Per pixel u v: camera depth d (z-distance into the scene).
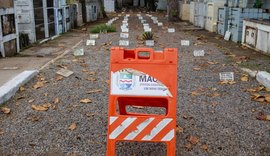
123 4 48.78
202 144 3.91
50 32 13.91
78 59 8.37
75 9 18.61
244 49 10.28
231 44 11.40
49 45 11.57
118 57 3.17
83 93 5.68
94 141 3.99
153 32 14.48
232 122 4.52
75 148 3.83
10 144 3.91
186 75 6.87
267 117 4.63
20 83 5.91
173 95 3.18
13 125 4.40
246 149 3.81
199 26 18.09
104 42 11.28
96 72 7.01
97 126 4.39
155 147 3.86
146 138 3.25
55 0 14.27
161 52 3.20
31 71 6.68
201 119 4.61
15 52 9.91
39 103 5.20
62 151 3.77
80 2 20.16
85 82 6.29
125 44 10.59
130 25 18.28
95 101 5.30
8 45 9.46
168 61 3.14
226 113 4.84
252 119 4.62
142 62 3.16
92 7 23.70
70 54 9.18
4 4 9.05
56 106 5.09
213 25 15.13
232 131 4.24
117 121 3.24
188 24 19.91
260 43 9.71
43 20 13.02
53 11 14.24
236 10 11.80
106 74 6.88
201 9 17.61
